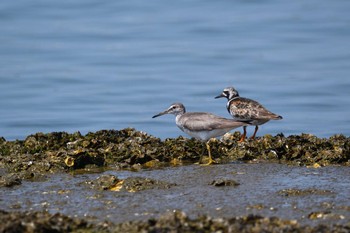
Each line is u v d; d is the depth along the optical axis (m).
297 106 30.81
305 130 27.31
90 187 13.90
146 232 10.27
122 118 29.14
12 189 13.87
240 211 12.15
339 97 32.00
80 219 11.23
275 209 12.22
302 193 13.19
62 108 30.91
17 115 29.95
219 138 19.12
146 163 16.12
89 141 16.86
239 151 16.64
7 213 11.38
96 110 30.45
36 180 14.59
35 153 16.42
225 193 13.30
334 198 12.86
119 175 14.97
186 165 15.91
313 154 16.22
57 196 13.34
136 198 13.08
